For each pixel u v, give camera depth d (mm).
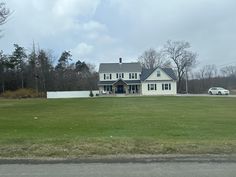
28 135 11484
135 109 28047
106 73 79000
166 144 8289
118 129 13883
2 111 27781
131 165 6629
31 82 85062
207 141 8984
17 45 88062
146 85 76875
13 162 6918
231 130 13211
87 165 6664
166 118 19203
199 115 21203
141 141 8727
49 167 6555
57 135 11562
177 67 92375
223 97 52312
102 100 48375
